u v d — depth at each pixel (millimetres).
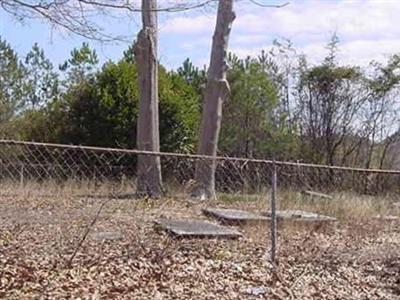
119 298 6492
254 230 10562
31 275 6926
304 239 10086
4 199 11039
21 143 6809
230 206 13703
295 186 14945
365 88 26141
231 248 9148
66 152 13422
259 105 27219
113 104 23438
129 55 25344
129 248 8398
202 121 18734
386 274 8398
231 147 27047
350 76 26016
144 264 7762
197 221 11305
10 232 8828
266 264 8289
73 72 30422
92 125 23641
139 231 9703
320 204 13531
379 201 13891
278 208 13039
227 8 18250
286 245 9508
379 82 26125
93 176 12797
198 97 27094
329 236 10766
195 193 15359
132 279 7160
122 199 11656
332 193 14641
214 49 18484
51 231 9133
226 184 15891
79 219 9961
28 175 12523
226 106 27078
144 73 18594
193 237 9602
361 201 13891
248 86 27094
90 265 7516
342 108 26078
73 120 24031
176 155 7602
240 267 8070
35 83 30094
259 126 27094
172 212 12570
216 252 8758
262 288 7297
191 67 30328
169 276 7418
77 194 11586
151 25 15898
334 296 7340
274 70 27844
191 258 8352
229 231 10117
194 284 7246
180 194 15055
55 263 7477
